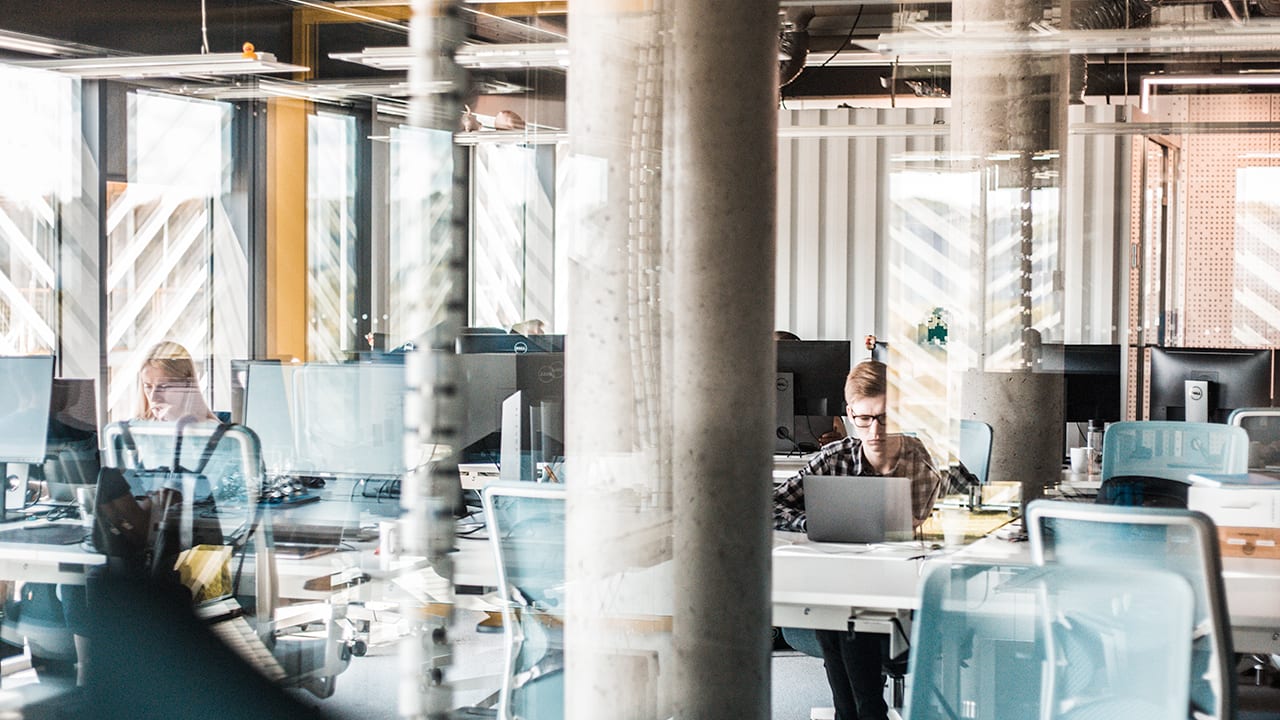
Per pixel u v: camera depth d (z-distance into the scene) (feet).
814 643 11.09
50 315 22.43
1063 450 17.62
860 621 9.39
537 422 13.96
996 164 18.61
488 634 12.92
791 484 12.59
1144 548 7.57
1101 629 6.61
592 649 9.89
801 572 10.17
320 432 14.16
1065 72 18.80
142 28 23.50
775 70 9.85
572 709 9.97
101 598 8.62
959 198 18.84
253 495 12.08
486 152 30.09
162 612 8.76
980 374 18.39
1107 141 29.04
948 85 27.17
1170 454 14.57
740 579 9.77
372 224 28.84
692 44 9.71
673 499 9.86
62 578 10.16
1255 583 9.34
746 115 9.70
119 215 23.67
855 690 10.77
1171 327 31.45
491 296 30.30
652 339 9.91
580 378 10.07
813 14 26.55
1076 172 29.30
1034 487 14.71
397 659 12.60
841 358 16.65
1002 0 18.47
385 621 12.50
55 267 22.49
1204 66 26.17
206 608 10.07
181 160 24.99
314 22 27.58
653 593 9.86
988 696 6.80
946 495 12.64
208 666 8.89
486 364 14.44
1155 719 6.47
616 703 9.80
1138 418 29.55
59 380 14.17
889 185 30.27
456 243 29.71
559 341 17.52
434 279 29.35
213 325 25.81
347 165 28.53
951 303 18.92
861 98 28.22
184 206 25.12
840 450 12.74
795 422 16.80
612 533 9.95
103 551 10.32
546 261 30.42
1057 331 18.51
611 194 9.92
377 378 14.34
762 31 9.73
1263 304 31.07
